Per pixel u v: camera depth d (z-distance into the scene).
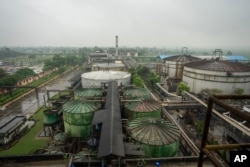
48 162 20.70
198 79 60.00
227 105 7.23
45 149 30.44
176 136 24.09
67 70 134.88
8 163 20.48
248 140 29.44
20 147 35.50
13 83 73.25
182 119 46.44
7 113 53.28
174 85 72.56
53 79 104.25
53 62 130.25
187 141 28.31
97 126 26.98
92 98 39.41
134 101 36.12
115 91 40.41
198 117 45.38
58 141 31.78
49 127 40.16
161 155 22.59
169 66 84.62
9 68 143.50
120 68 91.44
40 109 56.00
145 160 20.61
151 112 33.06
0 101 61.44
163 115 40.28
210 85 57.34
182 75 74.81
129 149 20.06
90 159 21.34
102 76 66.00
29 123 46.41
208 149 8.76
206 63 62.72
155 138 23.16
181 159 21.08
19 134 40.06
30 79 93.94
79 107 34.31
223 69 56.06
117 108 30.44
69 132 34.34
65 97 51.25
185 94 52.09
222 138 36.59
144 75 94.50
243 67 59.22
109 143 19.30
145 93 44.28
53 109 40.78
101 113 28.80
